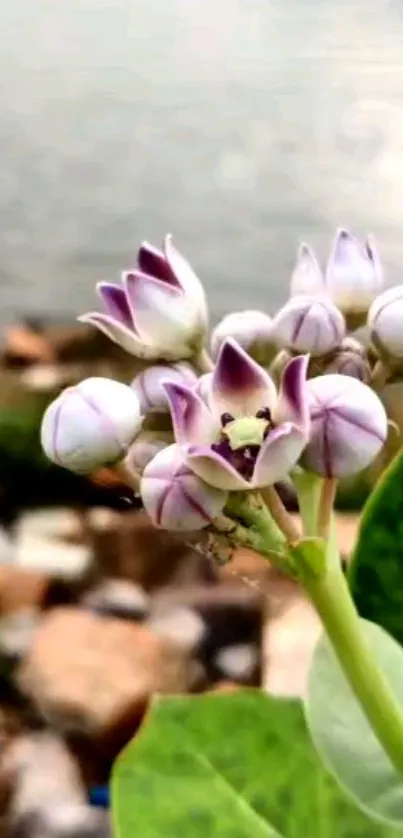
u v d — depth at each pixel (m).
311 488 0.10
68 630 0.32
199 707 0.12
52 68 0.46
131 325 0.11
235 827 0.12
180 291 0.11
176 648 0.32
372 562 0.12
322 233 0.44
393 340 0.11
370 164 0.45
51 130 0.46
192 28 0.46
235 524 0.10
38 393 0.39
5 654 0.32
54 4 0.46
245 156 0.45
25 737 0.30
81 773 0.30
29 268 0.45
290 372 0.10
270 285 0.43
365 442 0.10
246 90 0.45
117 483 0.11
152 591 0.35
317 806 0.12
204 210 0.45
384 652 0.12
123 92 0.46
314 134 0.45
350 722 0.12
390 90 0.45
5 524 0.37
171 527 0.10
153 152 0.45
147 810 0.12
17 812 0.28
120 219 0.45
